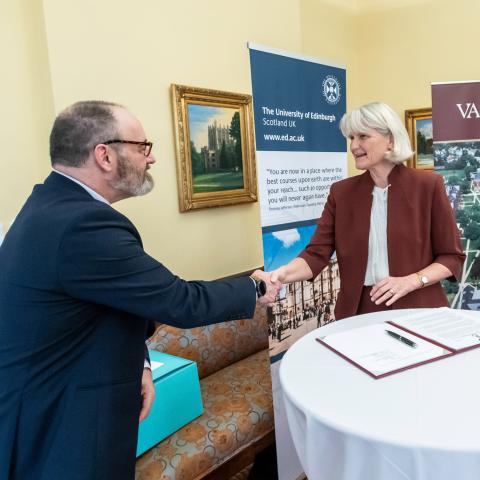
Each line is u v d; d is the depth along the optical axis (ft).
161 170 8.30
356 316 5.71
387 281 5.57
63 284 3.54
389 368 4.07
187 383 6.43
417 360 4.18
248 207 10.11
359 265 6.20
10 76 6.58
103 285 3.61
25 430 3.65
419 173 6.08
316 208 8.32
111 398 3.84
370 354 4.39
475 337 4.60
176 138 8.38
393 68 13.48
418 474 3.05
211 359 8.31
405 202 5.94
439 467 3.00
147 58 7.93
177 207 8.63
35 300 3.57
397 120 5.87
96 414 3.76
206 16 8.90
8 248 3.73
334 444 3.42
